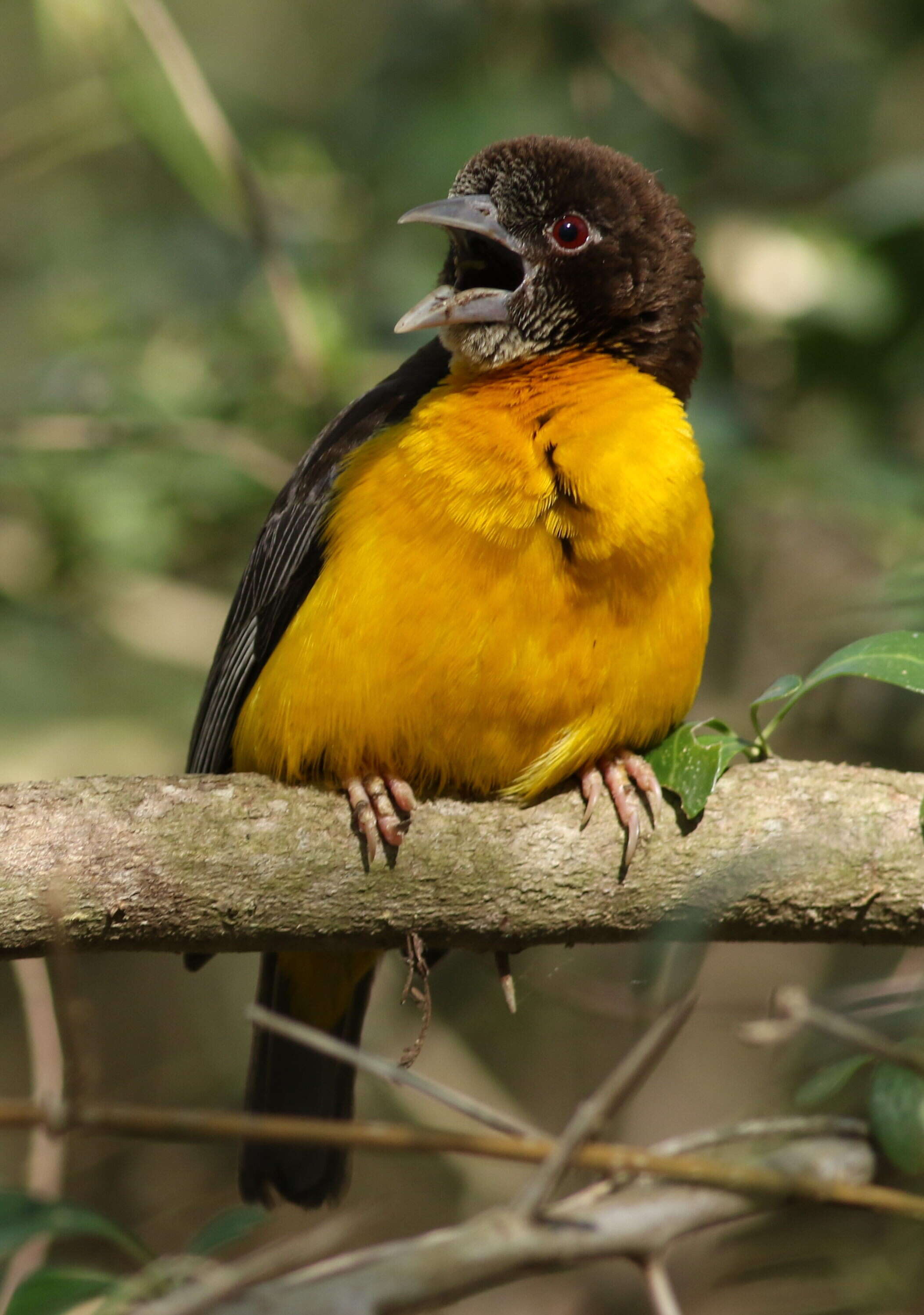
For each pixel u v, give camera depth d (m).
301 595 8.56
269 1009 9.45
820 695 13.41
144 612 14.34
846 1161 6.28
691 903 7.62
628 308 8.63
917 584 10.17
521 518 7.79
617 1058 13.50
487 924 7.63
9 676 13.65
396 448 8.18
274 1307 4.96
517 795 8.18
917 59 14.48
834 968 12.91
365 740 8.04
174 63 11.95
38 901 7.09
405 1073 5.46
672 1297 5.47
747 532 13.17
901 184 12.61
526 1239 5.25
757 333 13.06
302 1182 9.49
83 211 15.86
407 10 14.74
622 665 8.01
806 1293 10.16
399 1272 5.12
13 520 14.27
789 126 14.12
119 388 13.13
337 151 14.56
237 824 7.39
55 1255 11.66
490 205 8.68
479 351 8.45
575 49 14.07
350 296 13.68
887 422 12.75
